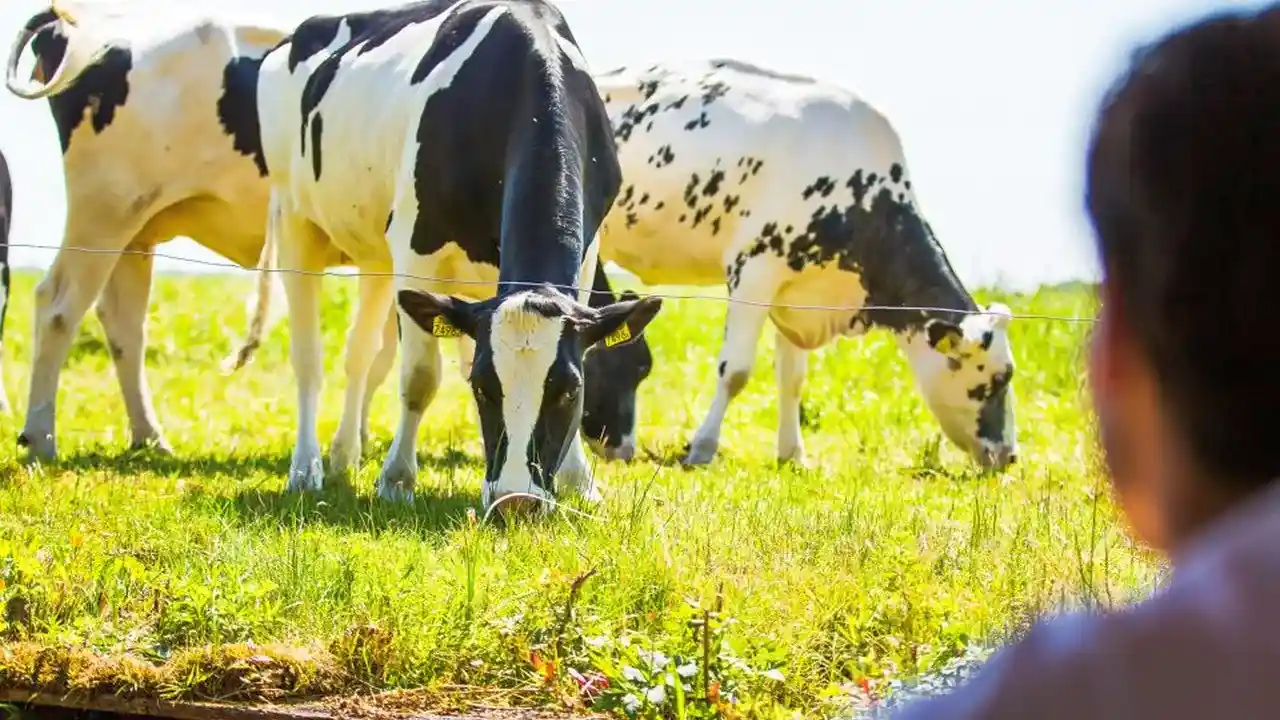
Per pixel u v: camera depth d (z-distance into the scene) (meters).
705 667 4.59
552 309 6.96
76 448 10.22
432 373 8.21
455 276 8.38
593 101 8.45
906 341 10.73
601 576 5.54
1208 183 1.06
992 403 10.45
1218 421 1.06
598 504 7.02
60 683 4.79
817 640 5.05
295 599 5.36
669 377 14.86
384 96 8.55
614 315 7.12
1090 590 2.94
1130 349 1.11
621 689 4.60
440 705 4.68
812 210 10.71
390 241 8.41
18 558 5.48
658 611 5.23
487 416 6.98
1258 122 1.05
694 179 11.02
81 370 15.02
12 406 12.94
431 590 5.39
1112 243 1.11
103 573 5.48
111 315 10.49
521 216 7.54
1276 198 1.05
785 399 10.87
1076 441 11.18
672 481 8.28
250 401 13.12
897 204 10.78
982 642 4.69
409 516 7.14
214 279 23.91
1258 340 1.04
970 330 10.26
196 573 5.59
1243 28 1.07
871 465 10.14
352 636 4.95
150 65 10.09
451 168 8.04
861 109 10.90
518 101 7.92
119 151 10.05
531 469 6.82
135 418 10.49
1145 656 0.97
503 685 4.83
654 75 11.43
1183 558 1.04
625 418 10.41
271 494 7.98
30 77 10.52
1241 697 0.93
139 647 5.04
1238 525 1.01
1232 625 0.96
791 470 9.56
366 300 9.33
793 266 10.80
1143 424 1.10
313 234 9.49
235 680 4.80
